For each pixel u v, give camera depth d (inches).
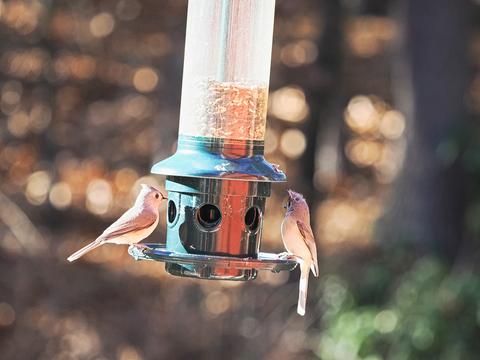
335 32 735.1
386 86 841.5
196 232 270.7
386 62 827.4
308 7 754.8
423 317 531.2
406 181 582.9
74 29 767.7
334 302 561.3
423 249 570.6
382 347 539.5
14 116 753.6
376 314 543.8
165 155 731.4
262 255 286.8
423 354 530.6
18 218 657.6
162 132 738.8
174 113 733.3
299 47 766.5
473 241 568.1
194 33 276.4
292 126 812.6
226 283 562.9
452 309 532.1
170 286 572.1
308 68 745.6
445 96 576.7
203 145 273.4
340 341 542.3
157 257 263.1
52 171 748.6
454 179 573.9
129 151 784.3
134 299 567.5
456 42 577.9
